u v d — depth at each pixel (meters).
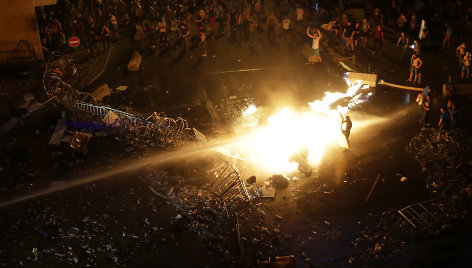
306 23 32.38
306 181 17.23
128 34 29.48
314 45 26.33
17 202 14.59
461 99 22.00
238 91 23.97
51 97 20.23
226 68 26.23
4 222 13.77
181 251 13.46
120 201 15.08
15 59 23.53
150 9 31.69
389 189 16.70
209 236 14.12
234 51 28.20
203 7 31.75
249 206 15.76
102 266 12.72
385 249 13.91
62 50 26.55
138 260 13.02
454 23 30.86
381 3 33.88
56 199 14.86
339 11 29.20
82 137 16.91
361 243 14.27
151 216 14.60
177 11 31.28
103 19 29.83
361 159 18.41
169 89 23.91
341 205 16.03
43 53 24.58
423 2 32.47
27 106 19.66
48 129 18.52
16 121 18.77
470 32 29.67
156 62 26.59
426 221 14.81
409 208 15.54
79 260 12.76
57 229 13.64
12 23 22.84
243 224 15.00
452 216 14.81
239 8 32.38
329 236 14.64
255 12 32.94
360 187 16.88
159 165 17.05
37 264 12.55
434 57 26.94
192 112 21.95
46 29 25.47
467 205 15.24
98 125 18.84
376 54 27.55
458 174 16.92
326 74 25.64
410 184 16.88
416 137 19.47
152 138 18.67
